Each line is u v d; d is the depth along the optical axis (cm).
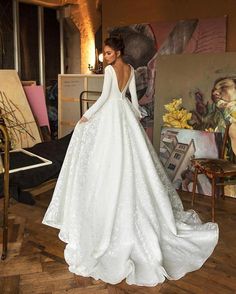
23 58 529
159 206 254
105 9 471
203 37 390
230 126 363
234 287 217
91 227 239
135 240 232
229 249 263
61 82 520
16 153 342
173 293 211
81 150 250
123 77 254
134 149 248
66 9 557
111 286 217
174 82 402
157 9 423
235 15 368
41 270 236
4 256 249
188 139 390
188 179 389
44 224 301
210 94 377
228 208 346
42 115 499
